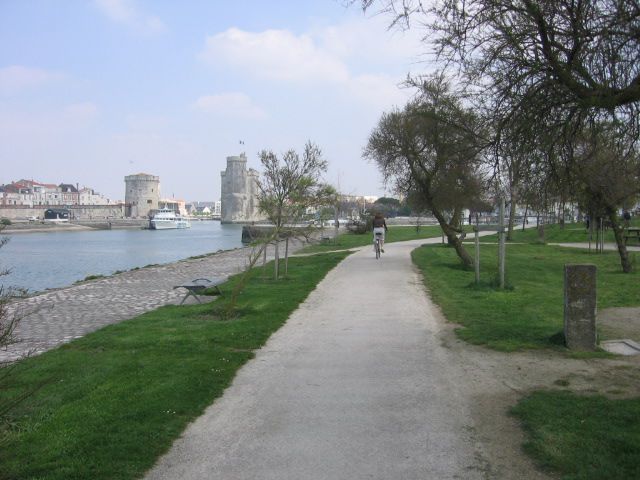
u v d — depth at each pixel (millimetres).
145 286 20609
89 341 9633
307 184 17953
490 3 6398
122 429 5527
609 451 4848
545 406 5980
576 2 5859
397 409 6168
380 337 9664
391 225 86438
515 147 6977
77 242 82500
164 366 7840
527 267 22031
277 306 12664
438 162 17344
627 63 5816
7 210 169625
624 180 11766
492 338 9281
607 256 28031
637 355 8180
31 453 4980
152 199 191875
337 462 4879
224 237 94062
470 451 5047
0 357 9258
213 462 4910
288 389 6922
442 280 17156
